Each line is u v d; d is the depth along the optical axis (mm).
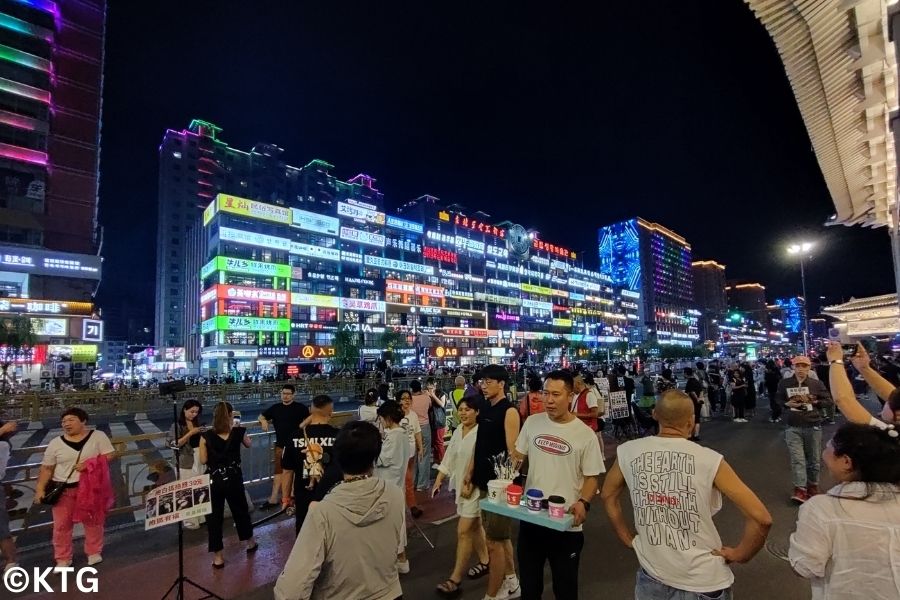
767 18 5926
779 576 4598
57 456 5223
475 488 4516
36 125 49969
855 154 9039
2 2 49188
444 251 96438
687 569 2385
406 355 79000
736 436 12477
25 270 46281
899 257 10625
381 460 5410
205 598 4418
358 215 83812
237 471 5434
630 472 2703
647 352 116500
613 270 176750
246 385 26438
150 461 7230
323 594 2211
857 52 6160
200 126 95250
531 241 119125
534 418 3820
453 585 4391
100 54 56219
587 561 5039
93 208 53500
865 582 2027
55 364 43562
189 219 91125
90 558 5273
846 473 2258
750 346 79562
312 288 72188
